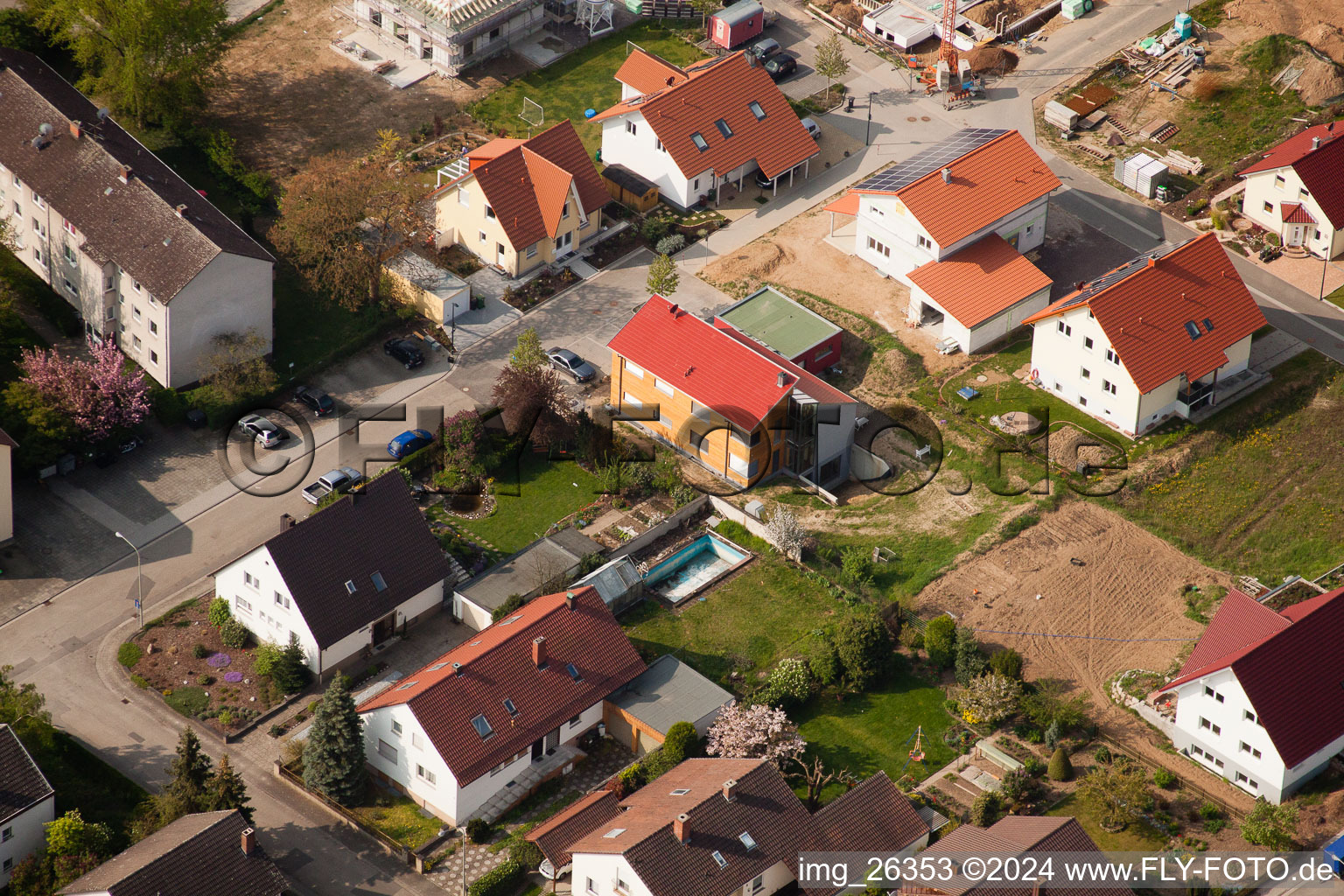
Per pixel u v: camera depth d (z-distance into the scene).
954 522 103.50
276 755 88.62
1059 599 98.00
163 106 125.50
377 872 82.81
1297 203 123.19
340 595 91.62
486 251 122.31
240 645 94.31
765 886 79.56
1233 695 85.00
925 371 114.94
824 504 105.31
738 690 92.31
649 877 75.94
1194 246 112.50
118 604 96.75
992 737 89.69
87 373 104.25
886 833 81.19
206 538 101.12
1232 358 112.06
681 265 123.44
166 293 105.62
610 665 89.56
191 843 77.81
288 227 114.38
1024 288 117.56
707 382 105.50
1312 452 108.44
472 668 86.19
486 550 101.06
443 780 83.62
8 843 81.06
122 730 89.56
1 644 94.06
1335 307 119.50
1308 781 86.50
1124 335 107.12
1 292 110.38
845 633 91.81
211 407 107.12
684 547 101.38
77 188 111.75
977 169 121.69
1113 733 89.81
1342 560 100.75
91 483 104.19
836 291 121.44
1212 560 101.00
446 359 114.94
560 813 82.62
